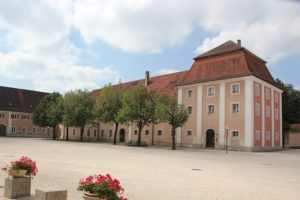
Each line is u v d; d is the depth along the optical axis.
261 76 46.91
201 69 51.50
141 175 14.63
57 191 7.65
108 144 52.16
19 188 8.97
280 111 53.44
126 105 48.09
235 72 46.28
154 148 43.28
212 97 48.66
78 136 77.94
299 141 61.53
